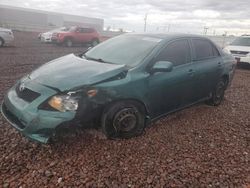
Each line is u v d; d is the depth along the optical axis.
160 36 4.86
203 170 3.44
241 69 13.14
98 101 3.63
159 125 4.77
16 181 3.07
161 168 3.43
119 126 3.96
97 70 3.90
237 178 3.31
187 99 5.05
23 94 3.74
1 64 10.65
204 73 5.23
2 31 17.58
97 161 3.51
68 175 3.20
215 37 25.11
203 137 4.41
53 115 3.39
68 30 23.31
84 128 3.68
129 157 3.64
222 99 6.38
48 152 3.66
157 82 4.25
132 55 4.41
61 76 3.74
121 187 3.04
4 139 3.98
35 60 12.55
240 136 4.55
